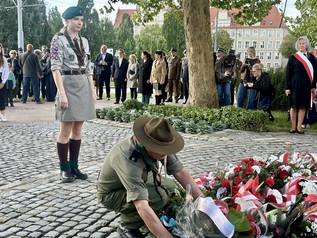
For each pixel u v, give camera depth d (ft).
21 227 12.32
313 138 26.25
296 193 11.78
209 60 35.29
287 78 27.94
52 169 18.75
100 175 11.00
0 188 15.97
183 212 9.70
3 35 162.71
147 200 9.72
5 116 37.24
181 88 56.18
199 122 29.14
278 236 10.15
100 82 54.95
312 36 74.49
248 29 344.08
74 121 16.37
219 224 9.08
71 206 13.91
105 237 11.57
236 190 11.24
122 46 214.90
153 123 9.91
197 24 34.71
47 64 52.16
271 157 13.62
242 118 28.89
